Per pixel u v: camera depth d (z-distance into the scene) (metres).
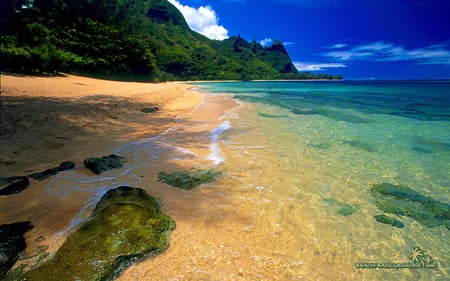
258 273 2.76
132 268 2.64
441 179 5.50
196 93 26.52
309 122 11.25
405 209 4.27
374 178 5.48
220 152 6.64
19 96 11.08
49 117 8.32
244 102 18.53
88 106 10.77
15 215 3.43
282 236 3.42
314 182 5.17
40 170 4.84
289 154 6.81
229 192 4.53
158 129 8.66
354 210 4.18
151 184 4.61
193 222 3.57
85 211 3.62
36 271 2.42
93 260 2.60
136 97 15.34
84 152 5.94
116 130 8.12
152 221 3.26
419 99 24.08
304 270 2.86
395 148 7.68
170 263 2.78
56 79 21.14
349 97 25.69
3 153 5.33
